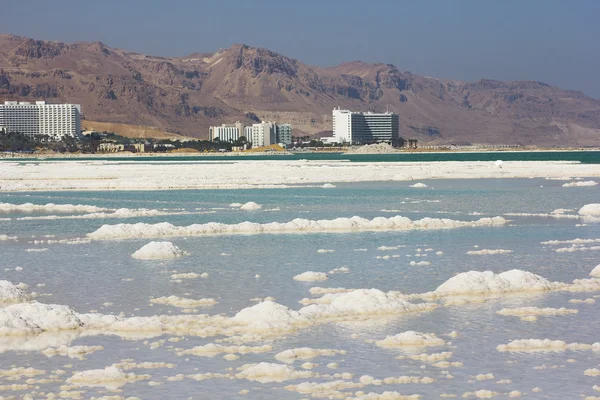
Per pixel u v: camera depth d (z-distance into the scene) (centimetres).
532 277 4138
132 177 15162
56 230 6744
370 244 5700
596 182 12850
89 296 4016
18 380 2748
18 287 4038
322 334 3256
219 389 2636
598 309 3631
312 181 13438
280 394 2584
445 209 8375
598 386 2633
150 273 4603
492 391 2602
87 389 2644
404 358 2944
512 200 9419
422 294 3931
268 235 6231
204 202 9469
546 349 3044
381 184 12675
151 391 2625
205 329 3319
